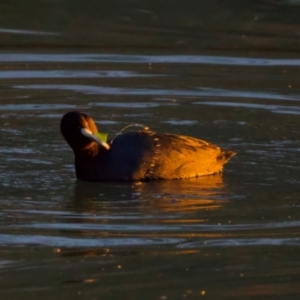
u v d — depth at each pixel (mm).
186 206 15953
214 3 35500
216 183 17594
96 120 22438
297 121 22609
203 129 21766
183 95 25000
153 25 32750
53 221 15039
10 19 32844
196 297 11922
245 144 20547
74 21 33000
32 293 11992
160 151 17625
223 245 13891
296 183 17625
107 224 14883
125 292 12039
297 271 12820
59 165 18797
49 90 25297
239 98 24734
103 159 17516
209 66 28172
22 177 17828
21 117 22641
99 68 27766
